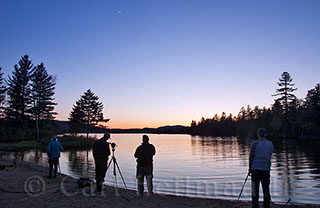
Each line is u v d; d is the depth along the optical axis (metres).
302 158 27.17
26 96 61.03
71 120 77.19
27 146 41.19
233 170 19.47
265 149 6.27
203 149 43.47
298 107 85.00
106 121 78.44
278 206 7.53
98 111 77.81
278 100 79.25
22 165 18.39
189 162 24.95
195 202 7.89
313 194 11.48
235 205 7.49
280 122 77.38
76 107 77.00
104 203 7.45
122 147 50.09
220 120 155.88
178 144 62.12
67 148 41.78
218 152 37.06
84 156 29.06
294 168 20.17
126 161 25.22
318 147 43.00
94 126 77.88
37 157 27.02
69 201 7.61
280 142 58.50
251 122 112.75
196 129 196.88
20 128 57.38
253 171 6.32
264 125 87.56
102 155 9.12
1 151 33.78
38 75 61.41
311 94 95.69
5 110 59.09
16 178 11.66
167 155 32.84
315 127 75.00
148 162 8.88
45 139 44.91
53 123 69.56
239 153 35.00
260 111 109.94
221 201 8.09
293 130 76.31
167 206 7.29
